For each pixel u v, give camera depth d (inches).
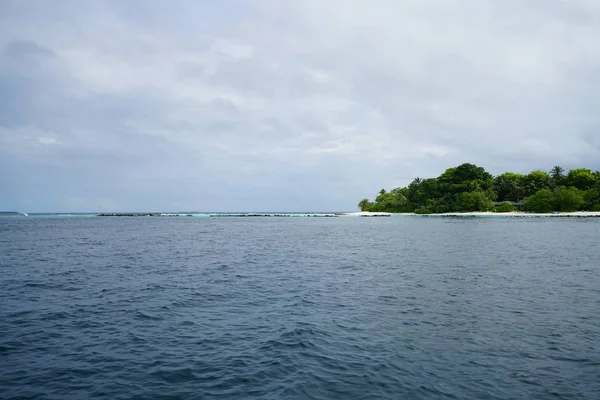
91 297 788.0
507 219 5226.4
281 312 663.8
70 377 403.5
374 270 1140.5
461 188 7199.8
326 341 510.9
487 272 1082.7
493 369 422.6
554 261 1291.8
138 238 2600.9
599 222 4165.8
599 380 395.2
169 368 426.0
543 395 365.1
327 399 356.2
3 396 360.8
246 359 450.9
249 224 5290.4
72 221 6530.5
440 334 540.4
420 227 3671.3
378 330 559.2
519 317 625.9
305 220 7091.5
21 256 1537.9
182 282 959.0
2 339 522.6
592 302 726.5
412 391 371.9
